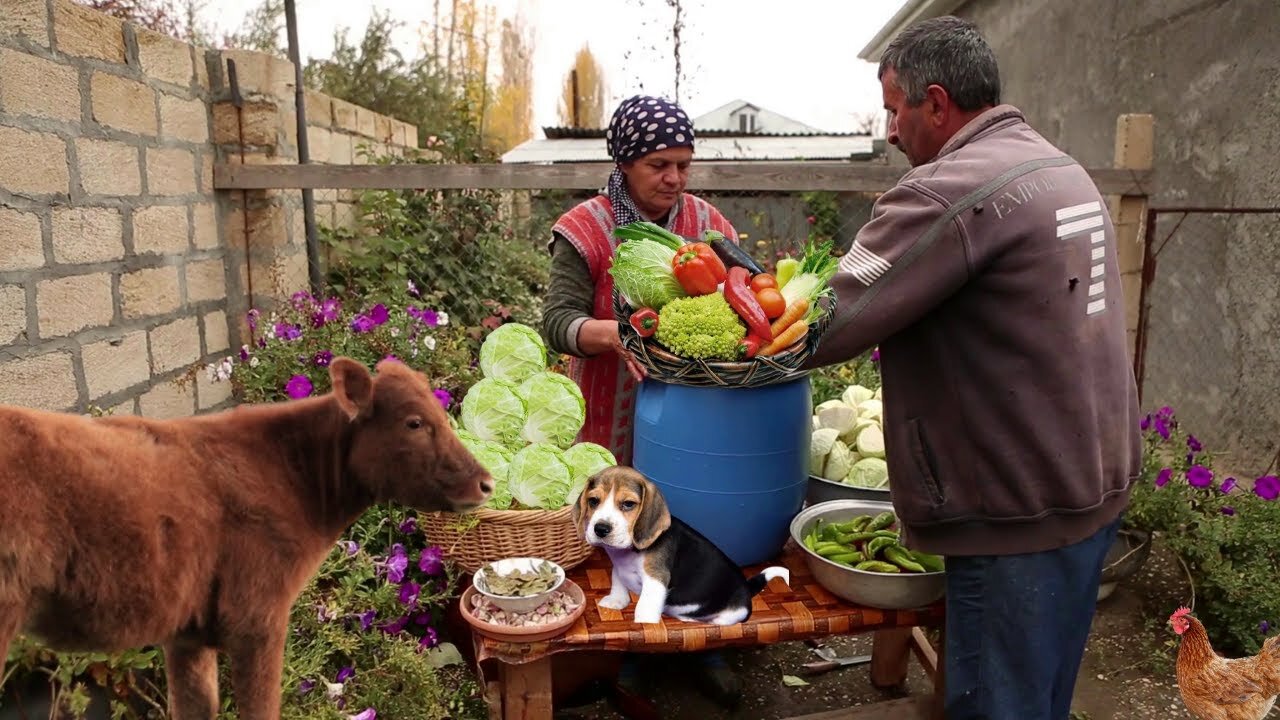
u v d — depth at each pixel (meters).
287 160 4.86
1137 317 4.46
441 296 5.90
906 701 2.66
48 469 1.18
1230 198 5.56
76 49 3.32
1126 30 6.66
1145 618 3.69
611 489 2.15
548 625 2.09
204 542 1.35
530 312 6.36
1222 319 5.67
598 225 2.85
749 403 2.26
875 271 1.89
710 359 2.17
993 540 1.93
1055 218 1.84
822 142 12.45
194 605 1.37
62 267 3.26
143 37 3.81
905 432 2.05
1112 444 1.95
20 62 3.01
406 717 2.38
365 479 1.53
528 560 2.38
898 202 1.92
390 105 9.38
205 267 4.38
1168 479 3.60
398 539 3.05
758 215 8.31
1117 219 4.39
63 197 3.26
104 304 3.53
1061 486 1.87
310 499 1.51
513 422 2.81
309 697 2.21
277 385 3.86
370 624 2.53
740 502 2.33
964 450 1.95
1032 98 8.32
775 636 2.20
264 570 1.43
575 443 3.06
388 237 5.77
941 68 2.02
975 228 1.82
